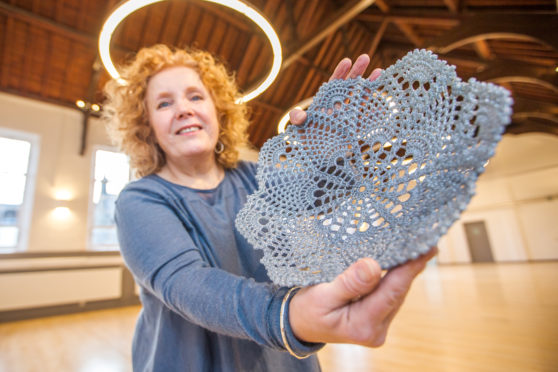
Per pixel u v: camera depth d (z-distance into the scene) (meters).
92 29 6.15
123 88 0.84
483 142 0.30
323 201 0.49
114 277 6.54
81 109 6.83
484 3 5.60
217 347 0.66
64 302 5.91
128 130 0.82
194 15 6.65
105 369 2.58
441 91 0.39
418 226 0.34
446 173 0.36
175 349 0.65
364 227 0.44
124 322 4.71
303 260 0.43
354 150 0.49
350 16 5.19
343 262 0.41
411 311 4.02
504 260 14.34
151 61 0.80
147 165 0.83
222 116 0.90
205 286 0.44
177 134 0.76
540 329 2.69
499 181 14.78
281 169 0.54
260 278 0.73
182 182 0.79
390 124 0.46
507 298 4.40
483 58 7.45
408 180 0.41
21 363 2.86
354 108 0.50
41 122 6.52
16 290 5.51
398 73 0.45
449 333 2.83
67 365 2.73
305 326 0.35
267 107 8.58
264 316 0.38
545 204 13.54
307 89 8.70
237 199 0.80
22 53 6.08
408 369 2.09
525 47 6.78
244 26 6.98
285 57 6.06
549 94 9.19
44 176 6.36
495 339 2.54
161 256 0.51
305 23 7.45
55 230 6.25
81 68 6.62
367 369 2.15
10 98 6.32
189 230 0.67
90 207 6.97
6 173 6.29
